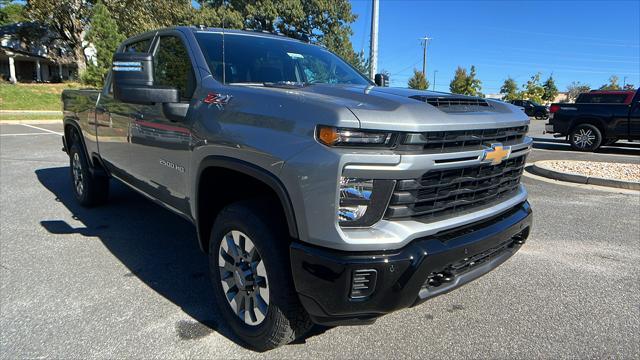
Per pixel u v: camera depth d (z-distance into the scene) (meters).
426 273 2.20
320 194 2.11
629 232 5.00
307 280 2.21
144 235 4.62
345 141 2.07
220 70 3.17
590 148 12.84
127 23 30.84
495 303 3.32
